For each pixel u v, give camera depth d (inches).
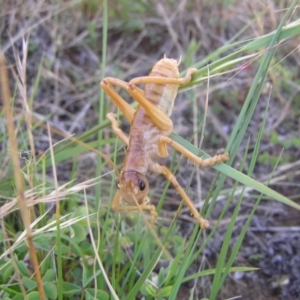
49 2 11.9
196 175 9.6
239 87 11.1
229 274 8.0
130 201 5.4
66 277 7.0
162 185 9.5
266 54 5.2
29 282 6.2
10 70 11.2
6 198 7.3
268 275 8.0
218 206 9.0
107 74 11.6
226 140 10.3
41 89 11.3
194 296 7.6
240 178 5.2
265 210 9.1
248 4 11.6
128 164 5.5
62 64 11.8
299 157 9.9
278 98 10.7
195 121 10.2
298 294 7.7
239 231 8.7
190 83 5.8
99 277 6.7
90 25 12.1
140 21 12.6
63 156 8.0
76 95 11.3
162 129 5.6
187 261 5.6
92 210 7.3
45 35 12.0
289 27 5.1
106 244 7.2
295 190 9.4
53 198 5.8
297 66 10.9
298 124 10.5
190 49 10.9
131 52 12.3
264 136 10.3
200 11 12.3
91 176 9.5
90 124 10.6
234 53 5.5
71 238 6.7
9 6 11.8
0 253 7.2
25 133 9.4
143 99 5.5
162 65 5.8
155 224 8.2
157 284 6.9
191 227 8.7
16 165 4.5
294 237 8.5
